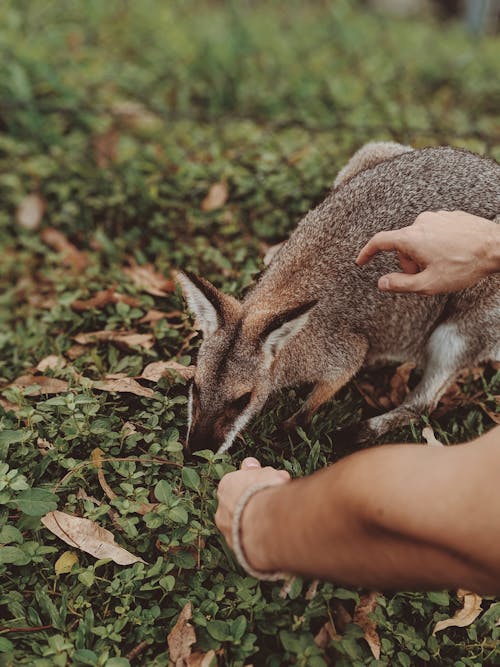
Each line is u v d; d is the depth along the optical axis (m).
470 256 0.64
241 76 1.90
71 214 1.26
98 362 0.87
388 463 0.44
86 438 0.74
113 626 0.61
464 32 2.78
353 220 0.90
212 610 0.63
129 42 2.10
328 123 1.55
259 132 1.45
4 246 1.27
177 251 1.09
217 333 0.83
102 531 0.68
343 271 0.89
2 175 1.36
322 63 2.10
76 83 1.72
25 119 1.45
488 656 0.64
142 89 1.76
